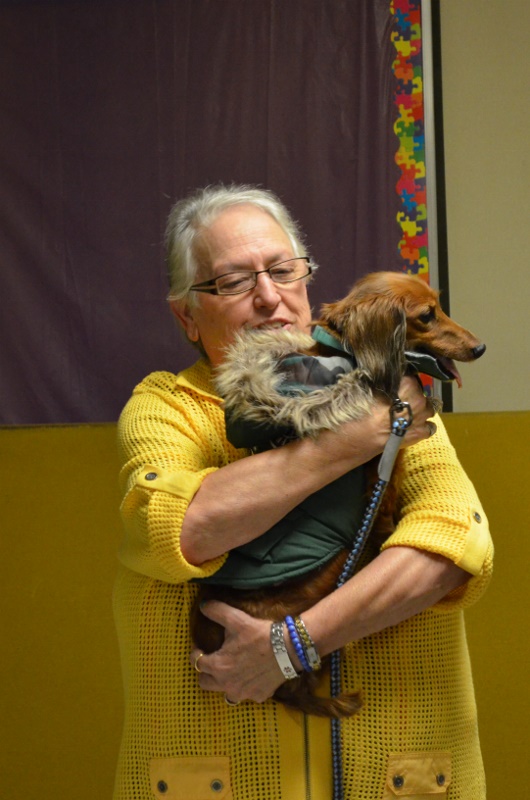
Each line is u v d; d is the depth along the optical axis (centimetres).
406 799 152
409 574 146
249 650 146
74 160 317
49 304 317
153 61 315
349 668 156
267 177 313
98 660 254
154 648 160
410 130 309
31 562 255
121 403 317
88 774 253
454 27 324
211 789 152
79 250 317
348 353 156
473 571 148
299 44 312
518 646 249
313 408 147
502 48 324
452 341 159
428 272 308
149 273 316
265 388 150
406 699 155
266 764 152
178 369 317
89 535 254
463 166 325
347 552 156
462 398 324
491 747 248
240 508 144
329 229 311
